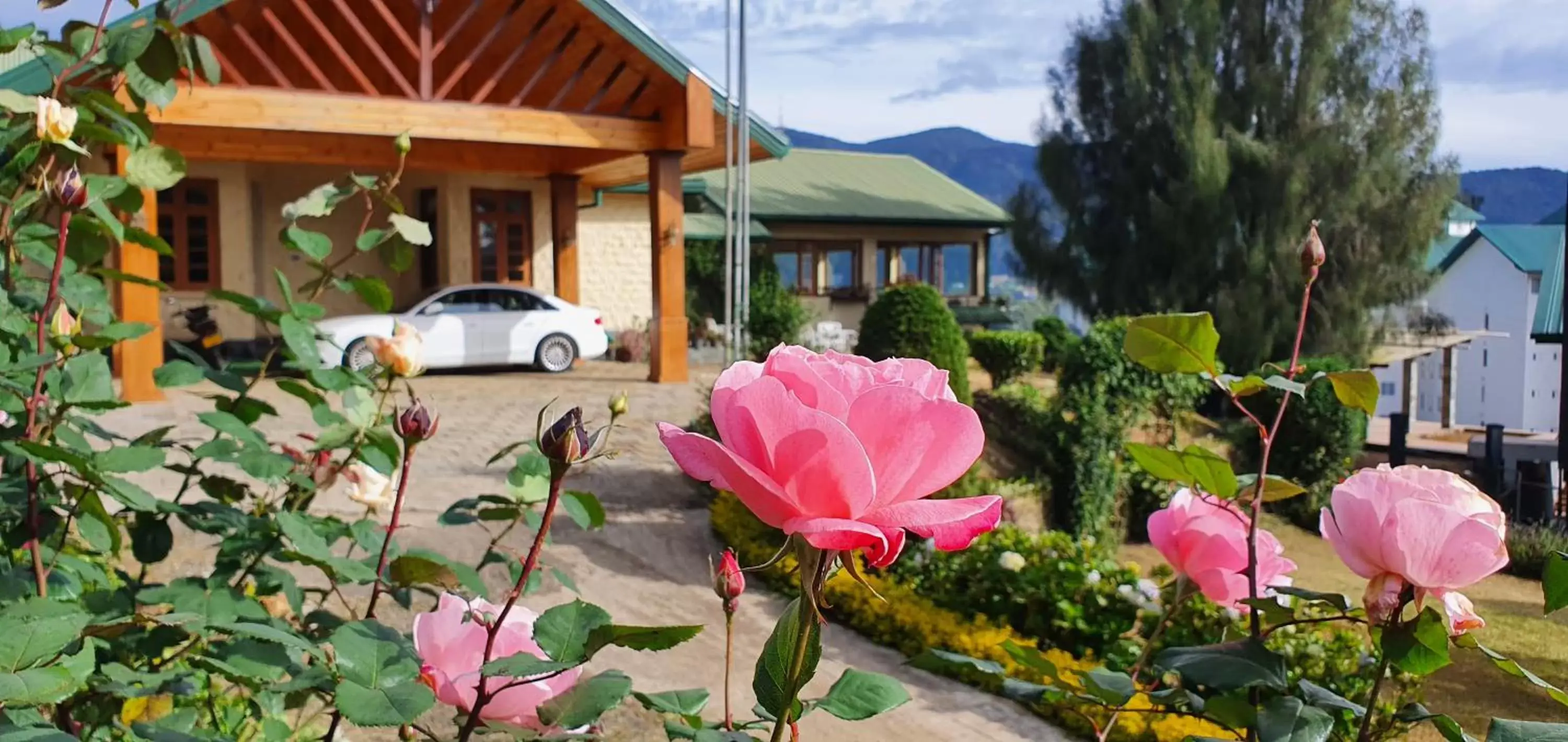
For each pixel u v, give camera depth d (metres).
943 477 0.82
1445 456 16.08
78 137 2.25
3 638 1.11
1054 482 11.61
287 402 12.28
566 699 1.20
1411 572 1.14
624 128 14.31
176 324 16.84
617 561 7.21
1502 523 1.17
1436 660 1.15
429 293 19.16
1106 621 6.04
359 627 1.25
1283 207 25.02
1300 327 1.48
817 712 5.01
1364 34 25.95
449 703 1.24
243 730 2.51
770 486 0.78
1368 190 25.06
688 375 17.05
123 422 10.54
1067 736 4.92
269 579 1.86
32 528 1.68
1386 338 26.05
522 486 1.88
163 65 2.31
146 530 1.99
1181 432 12.93
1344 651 5.33
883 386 0.80
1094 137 27.45
